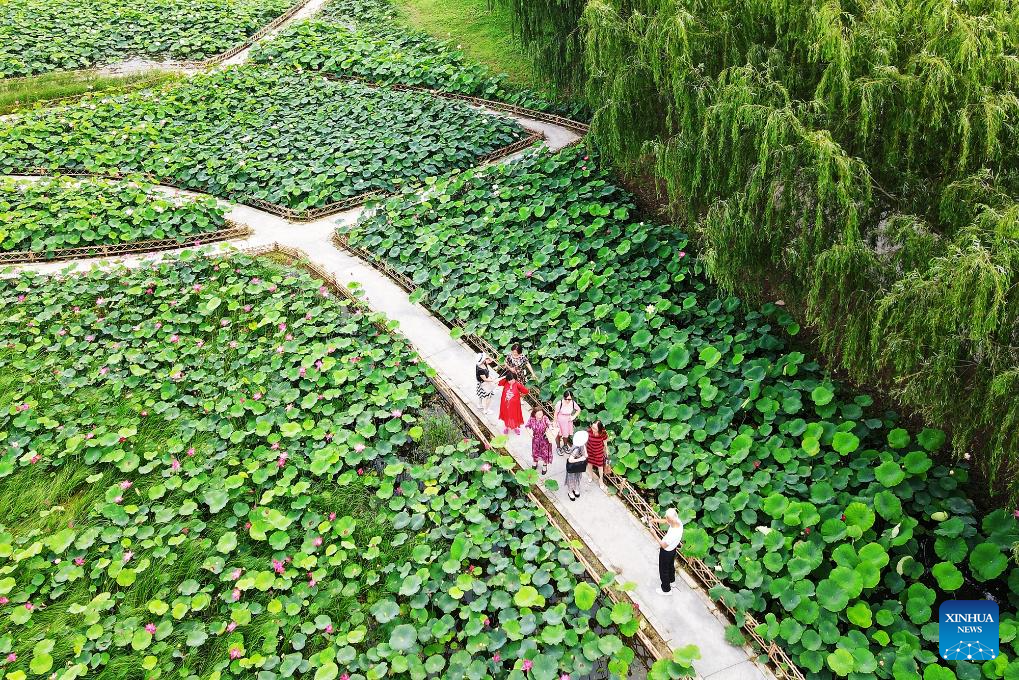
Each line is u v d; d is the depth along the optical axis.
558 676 9.75
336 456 12.98
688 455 12.48
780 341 13.88
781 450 12.16
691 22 13.87
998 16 11.23
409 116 23.97
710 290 15.57
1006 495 11.23
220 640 10.37
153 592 10.88
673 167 14.46
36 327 15.90
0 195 19.77
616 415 13.39
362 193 21.36
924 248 10.74
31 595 10.97
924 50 11.25
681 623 10.33
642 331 14.73
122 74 28.45
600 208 18.05
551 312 15.71
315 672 9.91
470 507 11.98
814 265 12.20
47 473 12.82
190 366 15.23
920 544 10.97
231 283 17.41
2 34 29.89
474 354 15.51
